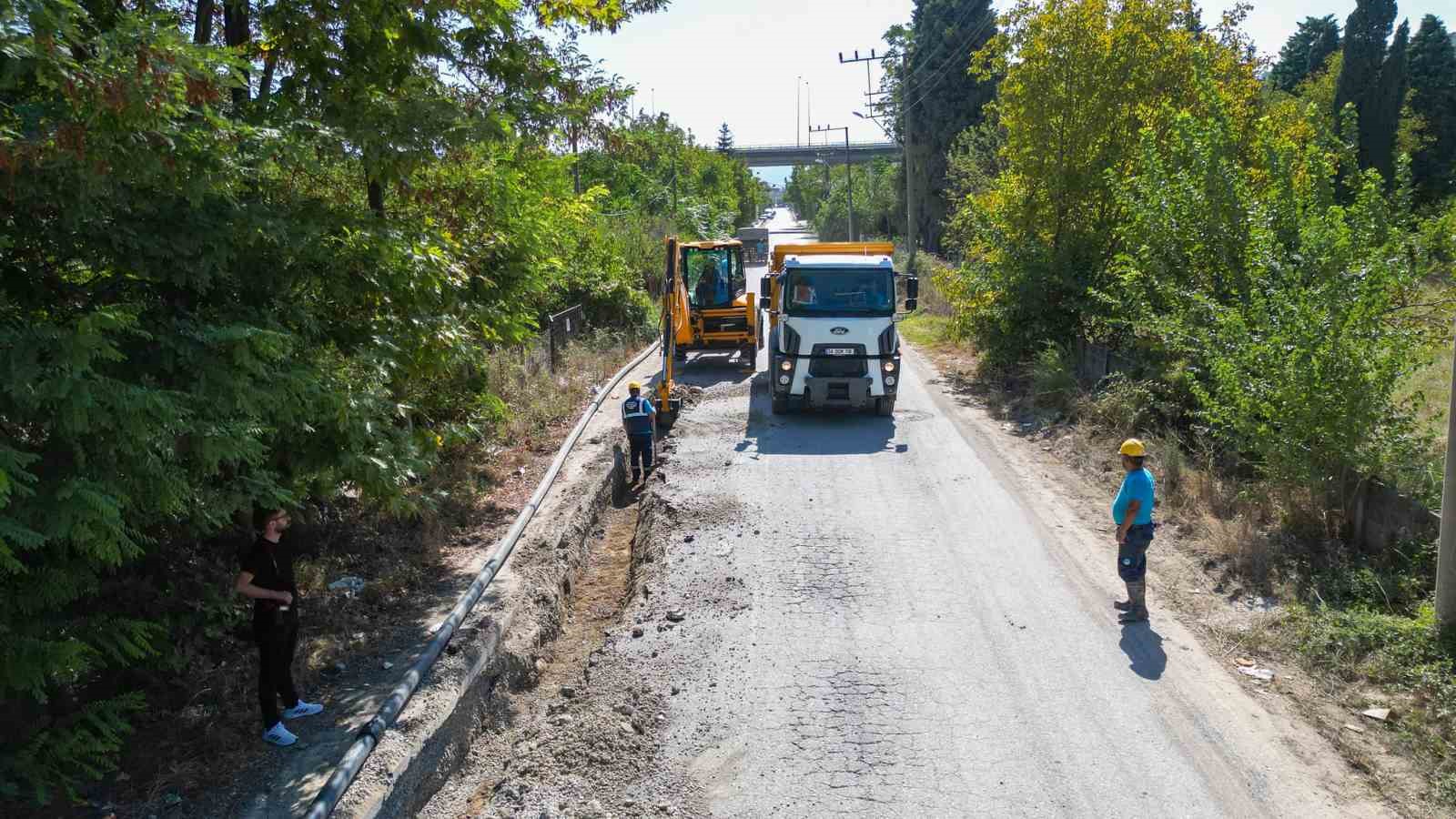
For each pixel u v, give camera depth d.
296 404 6.00
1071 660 7.23
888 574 8.98
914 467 12.68
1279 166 12.13
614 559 10.60
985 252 19.72
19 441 4.66
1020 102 18.88
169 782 5.41
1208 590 8.43
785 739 6.24
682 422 15.57
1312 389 8.64
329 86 7.39
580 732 6.36
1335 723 6.27
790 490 11.64
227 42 7.84
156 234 5.25
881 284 15.45
